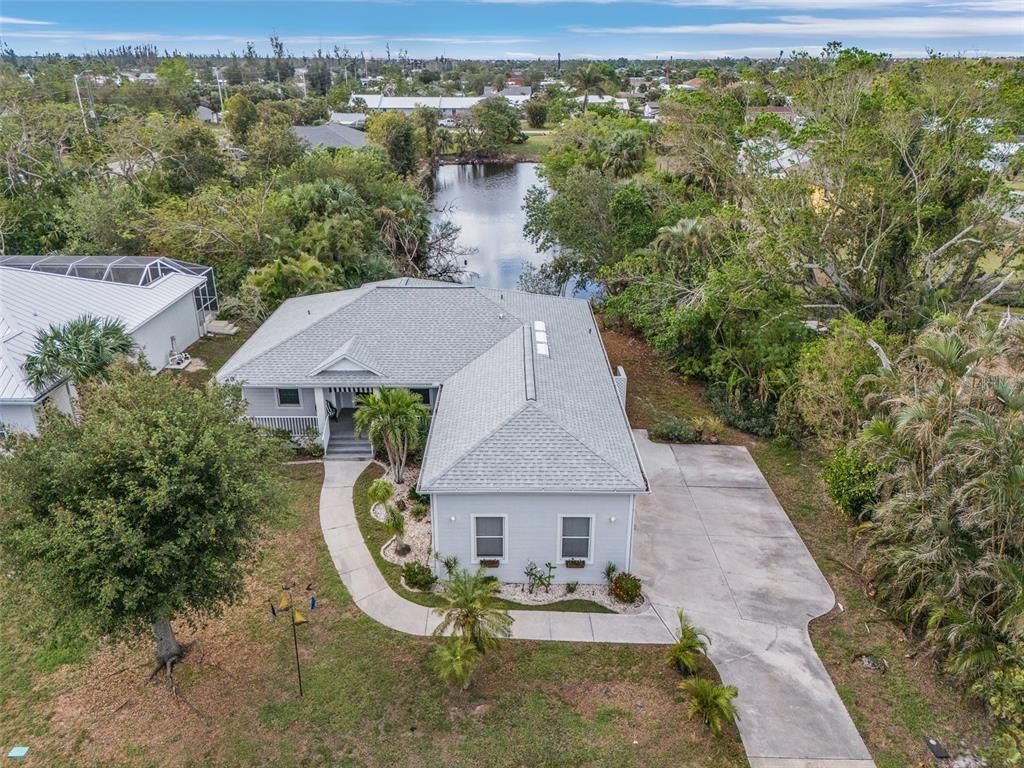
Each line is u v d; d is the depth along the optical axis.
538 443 17.75
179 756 13.15
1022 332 17.66
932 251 26.88
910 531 15.80
